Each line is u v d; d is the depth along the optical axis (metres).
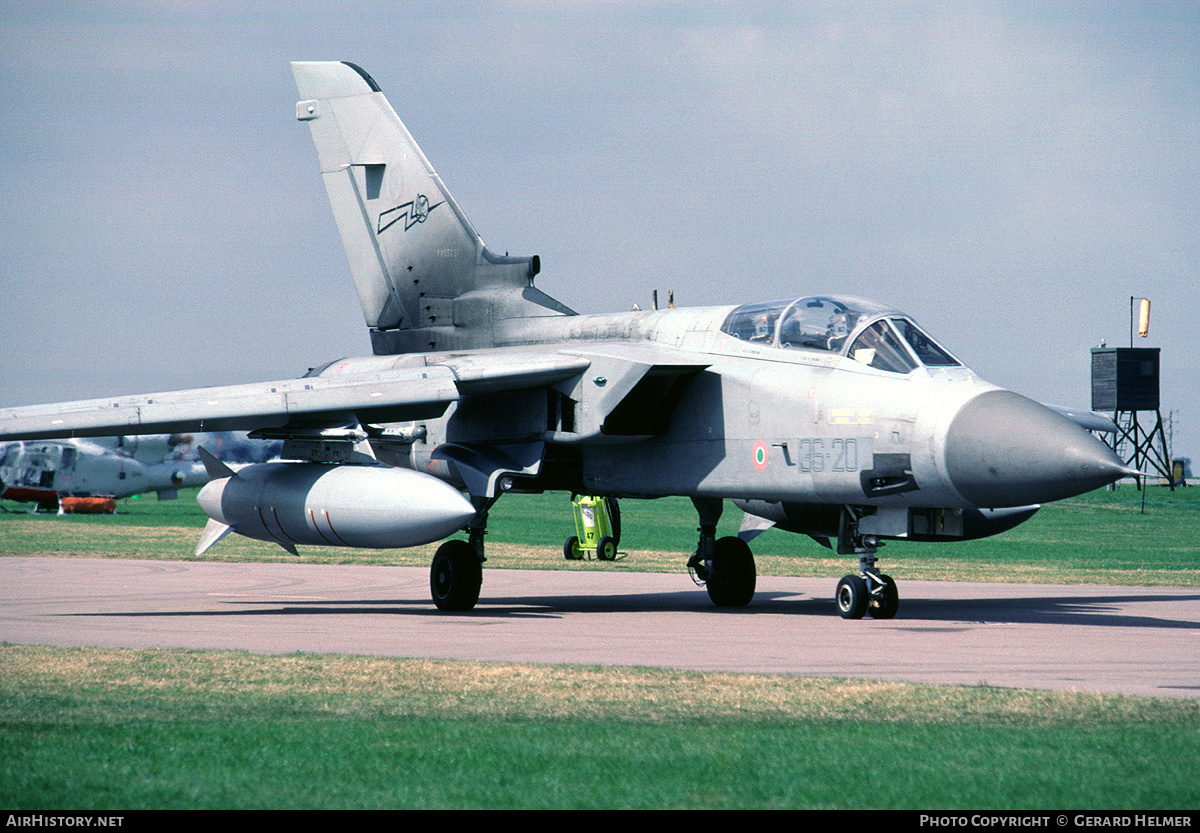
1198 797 19.47
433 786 20.09
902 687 29.44
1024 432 40.22
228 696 28.33
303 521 51.25
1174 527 136.38
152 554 93.50
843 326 46.81
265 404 49.12
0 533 119.50
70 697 28.12
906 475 42.56
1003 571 78.31
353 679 30.78
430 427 58.56
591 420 50.28
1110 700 27.61
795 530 55.53
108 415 48.06
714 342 50.97
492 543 112.69
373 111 66.12
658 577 75.56
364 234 66.44
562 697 28.23
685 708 26.86
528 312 60.19
